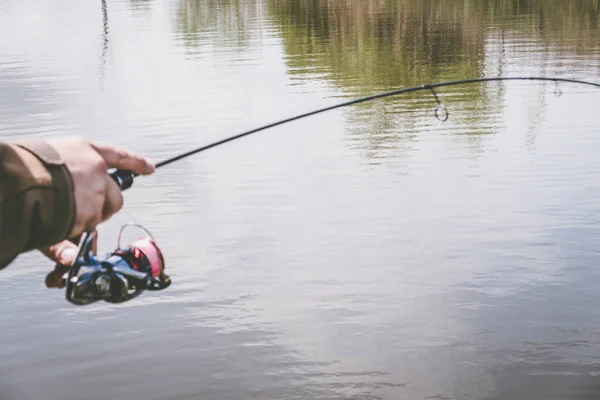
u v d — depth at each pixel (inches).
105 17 1136.2
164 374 183.3
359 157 368.5
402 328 201.8
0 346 197.6
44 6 1332.4
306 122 450.6
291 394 174.6
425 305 214.1
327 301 218.7
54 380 181.6
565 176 325.7
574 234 260.8
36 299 225.0
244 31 913.5
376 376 180.2
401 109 478.9
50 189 49.4
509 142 385.7
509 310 209.3
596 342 191.2
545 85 532.4
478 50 701.3
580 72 572.1
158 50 780.0
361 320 207.2
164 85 587.2
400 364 184.9
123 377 182.2
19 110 513.0
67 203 50.1
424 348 191.5
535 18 909.8
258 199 311.9
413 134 411.8
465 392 172.7
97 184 52.2
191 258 252.8
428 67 630.5
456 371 181.3
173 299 222.5
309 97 528.1
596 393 170.2
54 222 49.8
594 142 378.6
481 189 313.3
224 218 290.7
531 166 342.6
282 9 1141.7
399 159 363.3
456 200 300.4
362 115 465.4
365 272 237.0
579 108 454.6
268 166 358.6
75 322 210.1
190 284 232.5
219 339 199.2
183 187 330.3
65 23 1071.6
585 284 223.0
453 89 535.2
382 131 421.4
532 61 631.2
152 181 338.6
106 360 190.1
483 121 435.5
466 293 220.7
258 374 182.5
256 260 249.1
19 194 48.3
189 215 296.0
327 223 280.7
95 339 200.7
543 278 227.8
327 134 418.6
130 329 205.5
